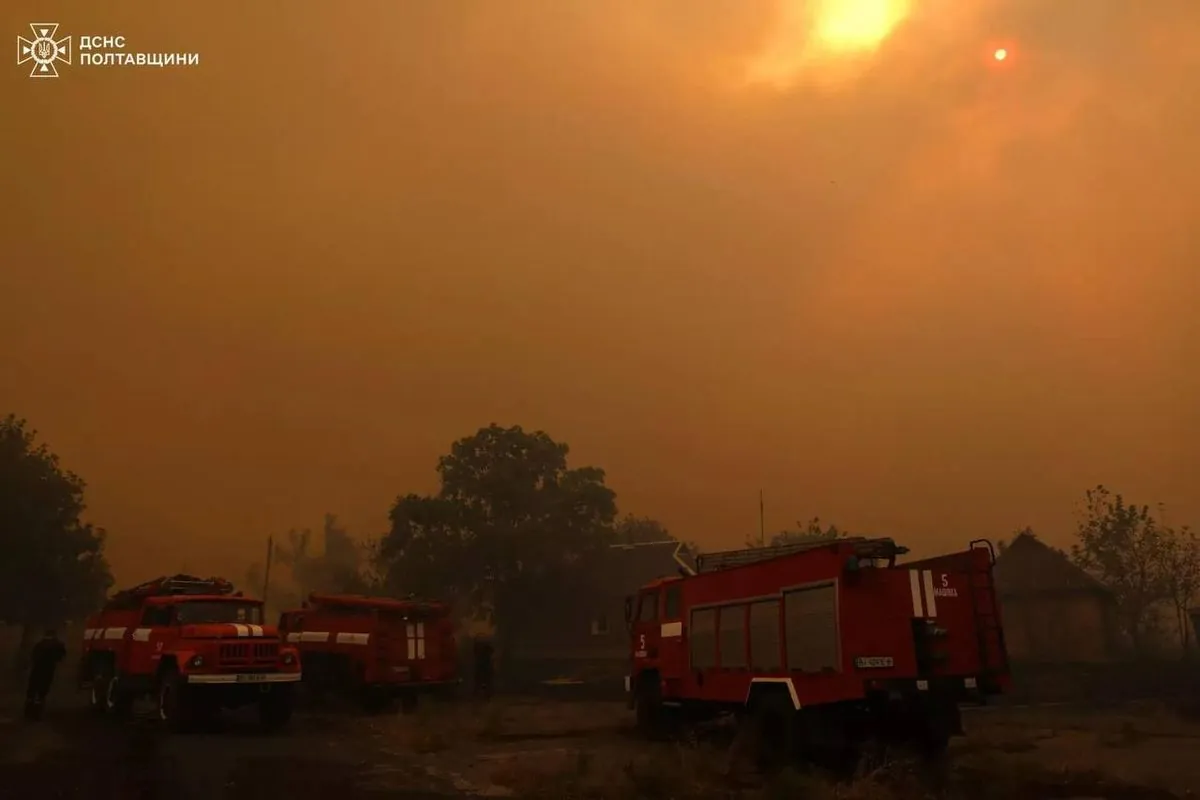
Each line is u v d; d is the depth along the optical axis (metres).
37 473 40.75
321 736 15.16
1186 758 12.60
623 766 11.35
